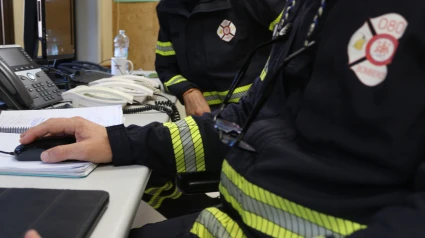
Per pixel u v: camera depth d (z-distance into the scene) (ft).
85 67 6.41
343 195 1.67
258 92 2.36
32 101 3.51
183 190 3.37
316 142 1.75
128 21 10.02
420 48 1.47
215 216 2.16
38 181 2.02
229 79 4.89
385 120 1.53
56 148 2.19
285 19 2.33
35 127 2.37
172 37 5.25
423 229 1.25
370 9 1.62
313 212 1.67
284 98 2.10
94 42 8.24
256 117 2.19
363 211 1.59
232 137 2.15
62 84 4.87
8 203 1.65
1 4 5.53
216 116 2.56
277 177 1.82
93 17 8.13
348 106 1.63
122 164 2.31
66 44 6.75
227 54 4.83
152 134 2.41
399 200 1.55
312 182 1.74
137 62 10.26
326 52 1.74
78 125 2.41
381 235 1.29
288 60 1.91
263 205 1.82
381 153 1.55
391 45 1.53
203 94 5.17
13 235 1.40
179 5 5.05
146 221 3.22
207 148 2.51
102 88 3.93
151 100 4.63
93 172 2.20
